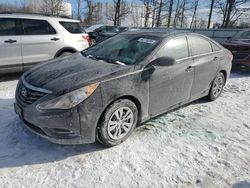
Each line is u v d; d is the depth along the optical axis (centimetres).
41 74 363
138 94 371
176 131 420
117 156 347
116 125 358
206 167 335
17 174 307
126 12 3944
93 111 328
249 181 313
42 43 688
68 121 317
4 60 637
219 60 538
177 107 470
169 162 340
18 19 655
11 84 650
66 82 330
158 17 3694
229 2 2883
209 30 1889
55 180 300
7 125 416
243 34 979
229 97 611
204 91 523
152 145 376
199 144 386
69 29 753
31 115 327
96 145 368
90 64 387
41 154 346
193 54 472
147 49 406
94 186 294
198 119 471
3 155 340
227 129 440
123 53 419
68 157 341
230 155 363
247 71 920
